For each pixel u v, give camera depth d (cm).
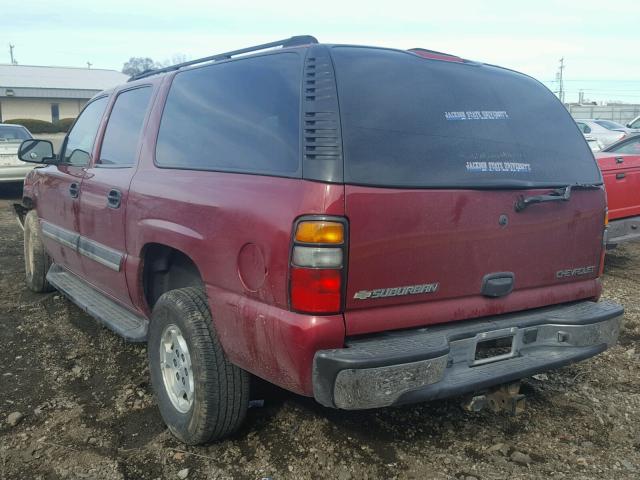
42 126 3719
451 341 298
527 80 373
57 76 4506
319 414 378
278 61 321
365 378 263
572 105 4681
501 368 312
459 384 291
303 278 267
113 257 418
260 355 291
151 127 401
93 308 459
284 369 280
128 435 359
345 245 267
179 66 413
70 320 550
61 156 551
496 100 343
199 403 324
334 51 302
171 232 344
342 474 320
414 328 298
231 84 345
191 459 335
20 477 319
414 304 293
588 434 365
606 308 356
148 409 390
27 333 521
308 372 272
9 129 1402
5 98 4038
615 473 326
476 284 311
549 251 338
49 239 557
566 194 335
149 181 377
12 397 406
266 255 280
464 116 322
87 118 524
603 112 4181
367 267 274
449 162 304
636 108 4166
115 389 417
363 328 277
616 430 370
